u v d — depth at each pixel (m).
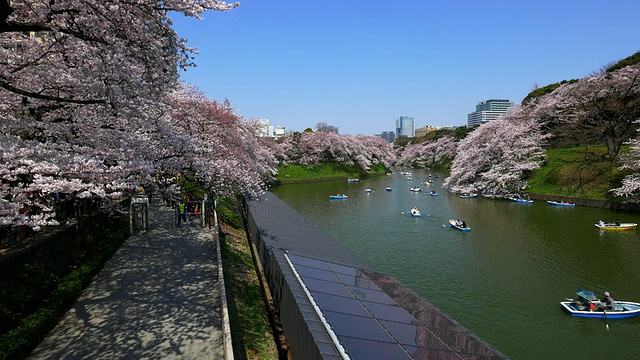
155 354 9.63
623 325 17.03
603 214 38.94
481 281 22.14
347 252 19.42
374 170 103.81
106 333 10.58
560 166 53.62
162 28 10.91
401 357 7.98
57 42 10.71
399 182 79.88
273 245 16.48
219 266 15.10
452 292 20.64
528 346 15.52
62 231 14.92
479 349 9.13
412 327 9.87
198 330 11.02
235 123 27.88
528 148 53.12
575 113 51.53
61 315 11.54
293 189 68.44
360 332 8.84
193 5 10.38
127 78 10.59
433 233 33.56
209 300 13.09
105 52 10.57
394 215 42.25
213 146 22.38
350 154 96.12
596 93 47.34
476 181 57.62
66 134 11.88
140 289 13.77
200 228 23.73
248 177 23.98
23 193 9.59
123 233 21.02
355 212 44.38
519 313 18.22
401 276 23.09
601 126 48.34
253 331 12.64
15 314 10.01
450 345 9.12
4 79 10.68
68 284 12.80
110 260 16.89
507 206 46.28
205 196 25.61
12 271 11.16
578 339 15.98
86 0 9.36
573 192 46.84
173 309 12.27
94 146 11.78
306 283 11.58
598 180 46.28
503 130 56.09
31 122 10.57
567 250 27.47
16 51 11.95
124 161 10.48
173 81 12.08
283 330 13.12
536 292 20.53
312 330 8.50
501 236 31.88
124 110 11.14
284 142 92.06
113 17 10.02
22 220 7.96
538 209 43.28
